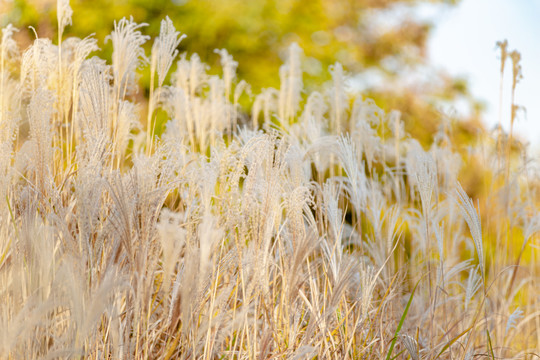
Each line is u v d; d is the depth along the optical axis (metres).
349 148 3.51
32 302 2.97
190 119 3.84
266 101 4.20
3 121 3.23
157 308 3.27
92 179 3.08
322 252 3.37
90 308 2.93
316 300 3.28
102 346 3.10
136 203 3.09
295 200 3.18
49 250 3.01
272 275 3.40
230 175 3.16
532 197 4.18
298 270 3.18
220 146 3.25
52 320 3.02
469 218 3.34
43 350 3.03
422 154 3.53
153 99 3.58
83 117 3.28
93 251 3.08
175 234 2.97
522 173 4.14
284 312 3.25
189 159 3.53
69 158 3.38
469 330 3.38
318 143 3.50
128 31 3.45
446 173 3.99
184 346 3.12
